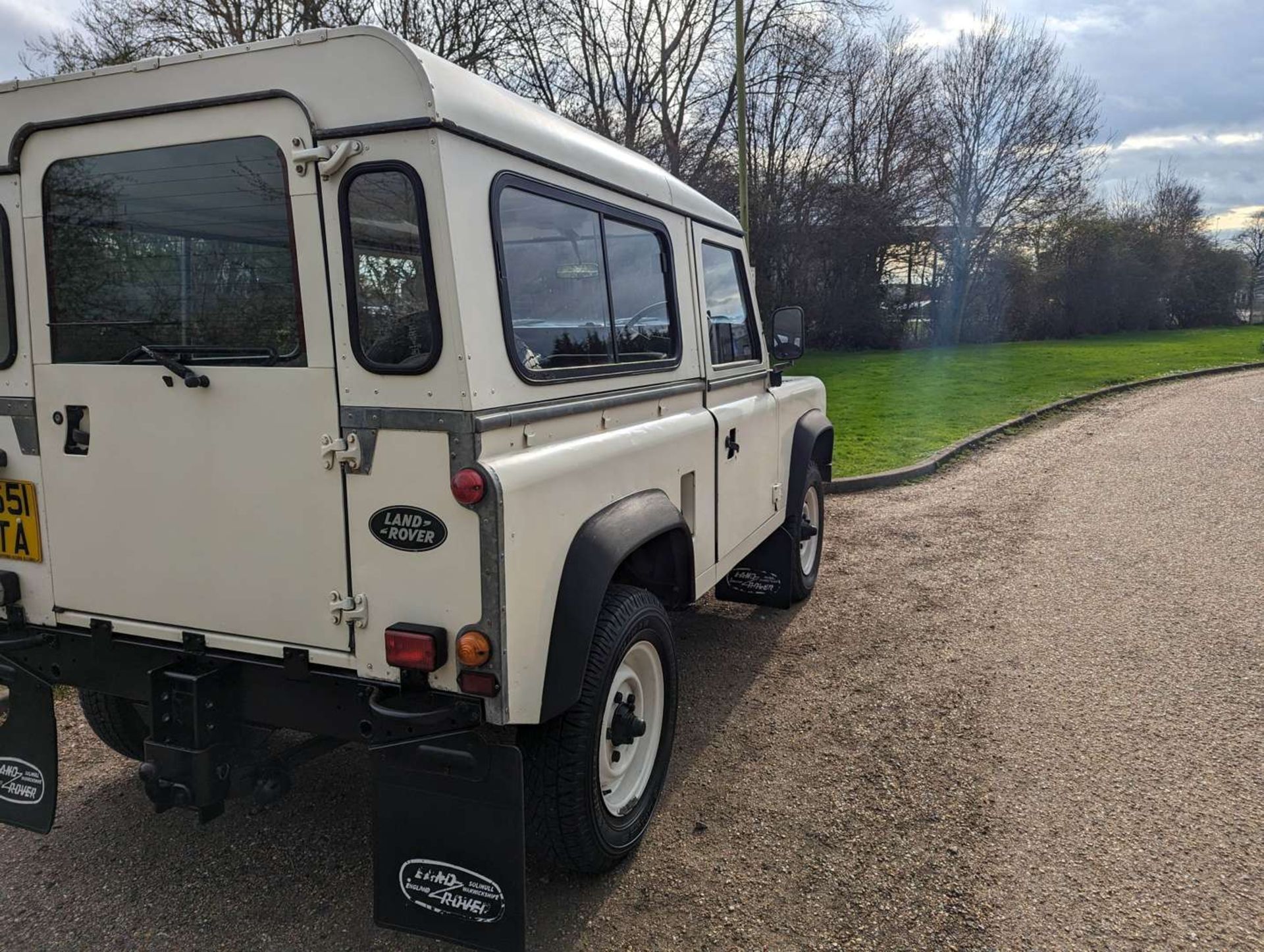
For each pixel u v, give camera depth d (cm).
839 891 283
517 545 226
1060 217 3250
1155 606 547
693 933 264
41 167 261
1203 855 297
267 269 236
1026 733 387
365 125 222
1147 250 3600
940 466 1042
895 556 679
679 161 2325
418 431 224
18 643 278
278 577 245
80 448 266
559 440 265
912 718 405
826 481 593
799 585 534
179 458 252
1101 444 1147
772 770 361
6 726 288
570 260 283
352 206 226
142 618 266
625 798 299
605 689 270
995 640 500
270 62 229
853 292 2964
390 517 230
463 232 224
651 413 337
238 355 243
